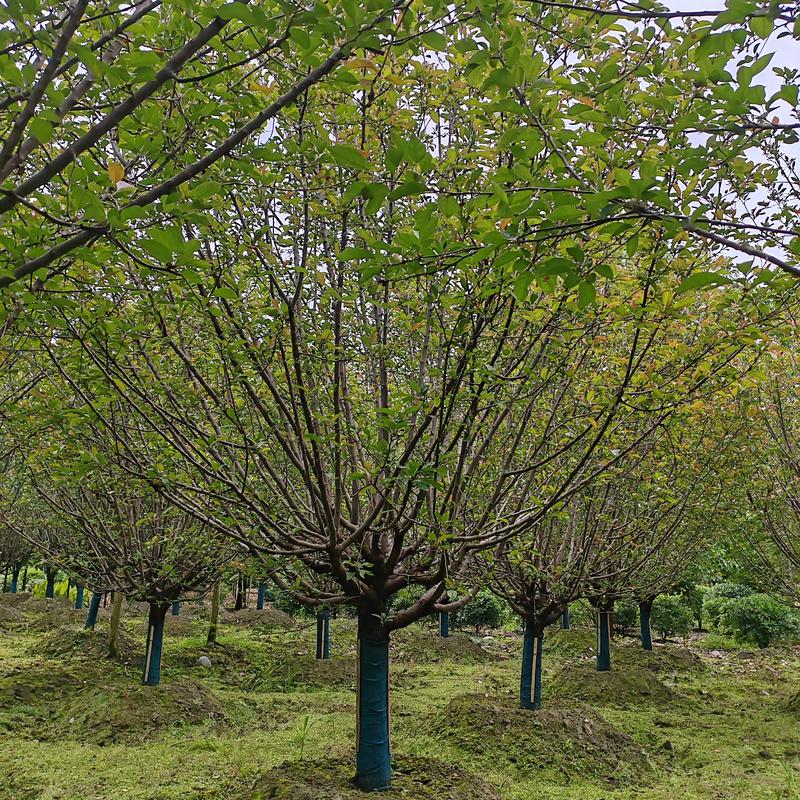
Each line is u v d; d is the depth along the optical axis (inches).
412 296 191.3
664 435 262.2
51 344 190.9
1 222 112.5
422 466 156.7
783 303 152.6
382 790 220.8
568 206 76.2
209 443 188.4
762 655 645.3
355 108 143.3
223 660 491.5
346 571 199.0
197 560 352.2
